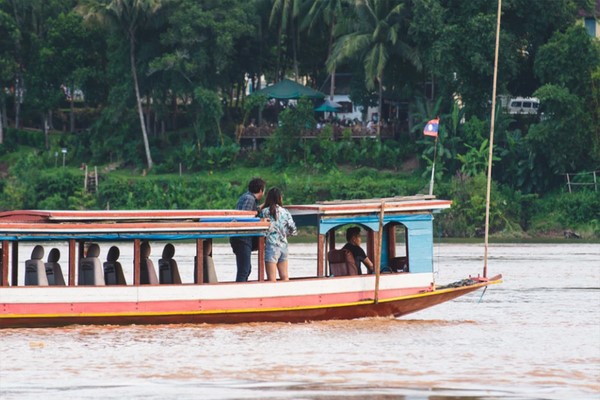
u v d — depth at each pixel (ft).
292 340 254.88
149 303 261.44
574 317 307.78
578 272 474.49
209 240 270.67
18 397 197.47
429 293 281.54
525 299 357.82
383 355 239.30
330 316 277.03
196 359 231.71
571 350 249.55
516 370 225.15
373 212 277.85
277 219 270.67
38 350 238.68
